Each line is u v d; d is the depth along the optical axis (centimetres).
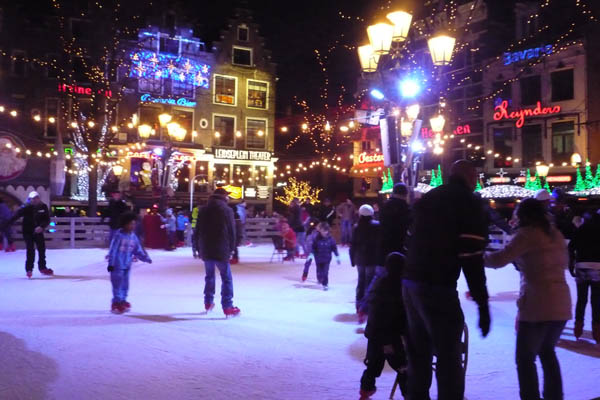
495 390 493
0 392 466
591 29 2780
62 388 480
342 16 2203
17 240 2102
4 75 3266
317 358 588
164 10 3625
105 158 2838
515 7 3120
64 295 1004
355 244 808
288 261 1698
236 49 3997
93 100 2745
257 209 4044
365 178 4059
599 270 661
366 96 3616
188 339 668
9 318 787
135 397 459
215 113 3897
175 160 3656
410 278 372
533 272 435
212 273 838
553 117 2898
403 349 450
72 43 2888
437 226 362
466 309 885
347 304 940
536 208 442
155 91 3588
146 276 1301
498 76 3155
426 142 3375
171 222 2106
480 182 3162
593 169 2753
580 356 623
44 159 2356
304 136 4494
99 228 2205
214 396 463
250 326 750
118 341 654
